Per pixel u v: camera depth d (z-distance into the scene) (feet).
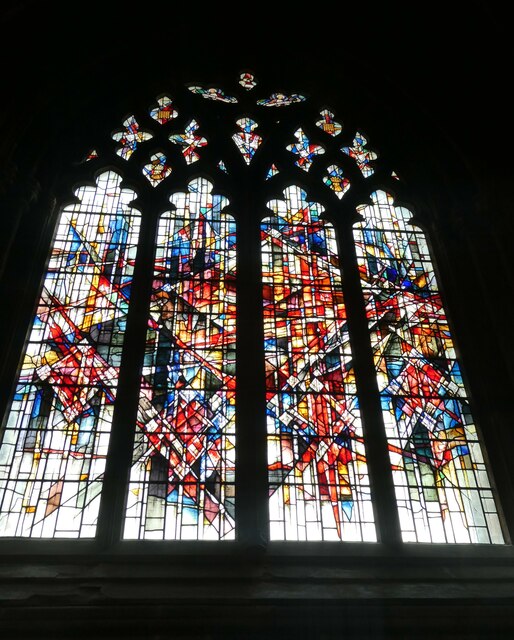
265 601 18.53
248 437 24.13
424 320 28.50
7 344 24.75
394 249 30.89
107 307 27.22
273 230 30.68
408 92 34.01
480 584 20.54
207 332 27.02
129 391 24.76
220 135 33.35
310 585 19.89
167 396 25.14
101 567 20.34
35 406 24.25
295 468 23.91
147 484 23.08
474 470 24.50
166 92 35.04
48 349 25.72
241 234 29.84
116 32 33.73
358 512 23.17
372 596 19.03
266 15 35.63
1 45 29.01
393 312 28.60
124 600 18.28
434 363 27.27
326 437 24.80
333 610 18.51
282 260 29.63
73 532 21.65
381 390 26.27
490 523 23.29
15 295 26.02
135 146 32.96
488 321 27.63
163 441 24.08
